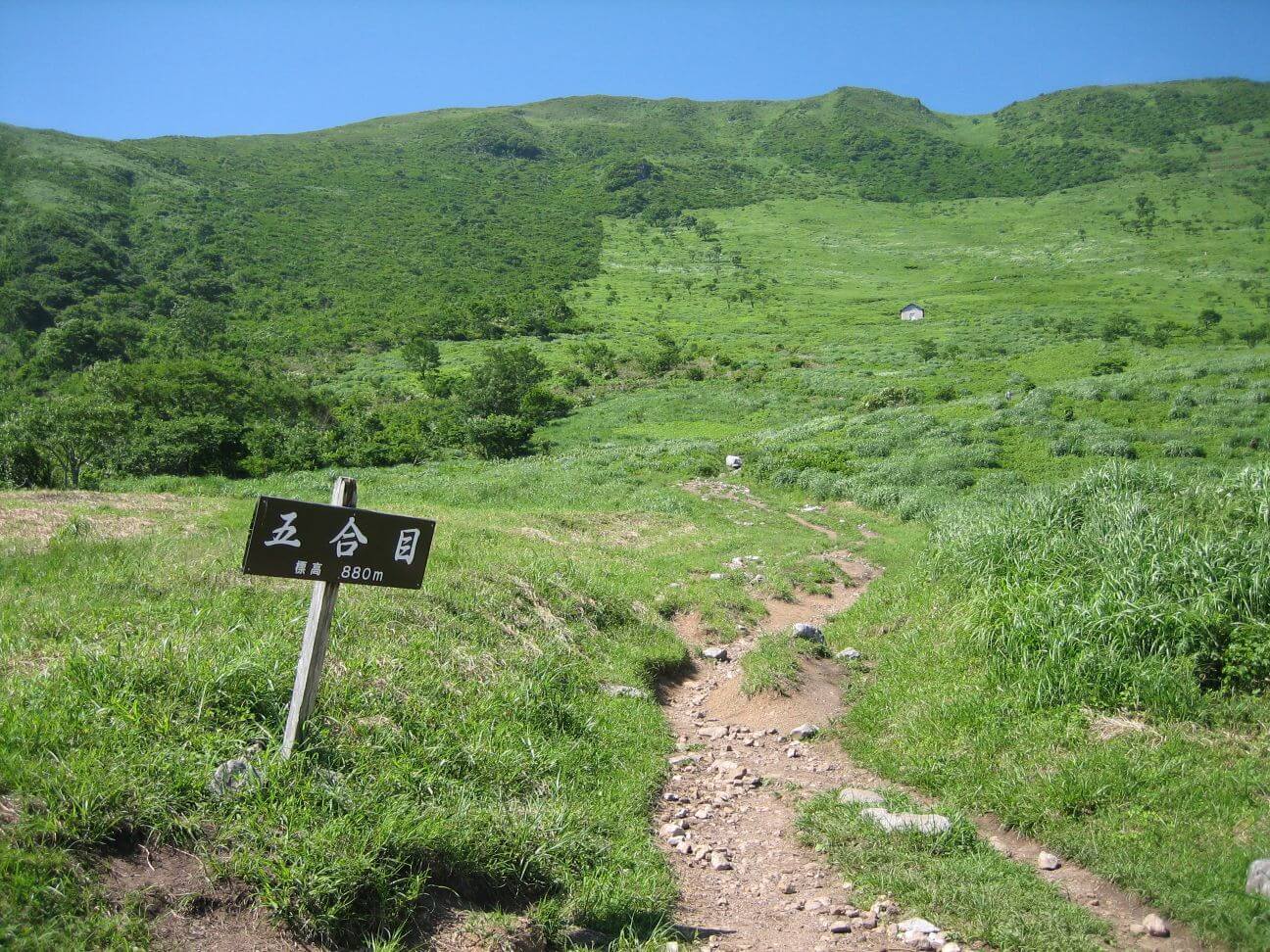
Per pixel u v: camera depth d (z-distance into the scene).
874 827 5.75
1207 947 4.42
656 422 50.59
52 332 72.25
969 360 64.44
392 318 99.94
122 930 3.44
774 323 98.75
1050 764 6.27
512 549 12.73
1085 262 128.88
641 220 180.75
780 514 23.05
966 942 4.48
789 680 8.78
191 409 44.41
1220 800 5.57
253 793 4.34
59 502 14.39
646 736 7.38
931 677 8.41
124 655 5.40
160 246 117.25
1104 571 8.22
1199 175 186.38
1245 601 7.39
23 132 149.88
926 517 21.12
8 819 3.73
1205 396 30.14
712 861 5.48
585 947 4.20
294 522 4.30
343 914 3.87
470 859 4.46
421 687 6.44
